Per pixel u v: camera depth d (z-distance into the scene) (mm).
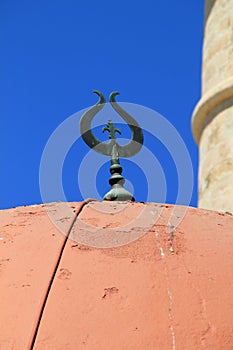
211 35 22922
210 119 21922
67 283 10375
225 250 11312
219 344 9750
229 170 20562
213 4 23328
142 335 9750
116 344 9641
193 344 9703
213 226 11969
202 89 22828
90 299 10156
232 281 10672
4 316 9977
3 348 9578
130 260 10781
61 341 9648
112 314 9977
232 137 20938
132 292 10273
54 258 10781
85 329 9781
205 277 10625
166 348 9633
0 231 11625
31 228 11586
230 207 20031
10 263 10820
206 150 21688
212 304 10227
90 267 10633
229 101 21469
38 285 10367
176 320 9953
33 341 9633
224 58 22078
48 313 9961
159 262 10781
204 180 21297
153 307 10102
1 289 10359
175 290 10344
